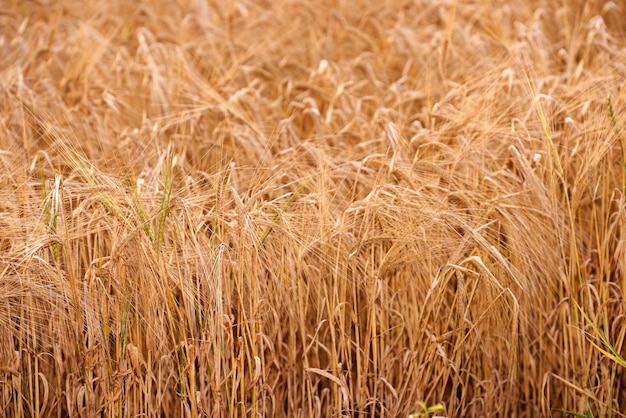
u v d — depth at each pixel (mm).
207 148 3922
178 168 3467
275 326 2928
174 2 6688
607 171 3254
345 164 3254
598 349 2928
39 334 2906
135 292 2746
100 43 5406
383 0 6582
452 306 2965
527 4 6199
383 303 2990
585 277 3150
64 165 3502
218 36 5734
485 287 3043
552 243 3191
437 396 3213
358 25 6309
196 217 2822
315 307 3051
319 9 6309
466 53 5238
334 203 3201
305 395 3148
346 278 2867
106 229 2918
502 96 3889
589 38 4625
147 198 2828
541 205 3141
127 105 4391
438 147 3416
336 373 2918
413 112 4672
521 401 3291
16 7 6746
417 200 2959
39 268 2688
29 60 4926
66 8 6527
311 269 2984
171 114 4129
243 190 3307
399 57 5598
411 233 2857
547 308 3254
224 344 2814
